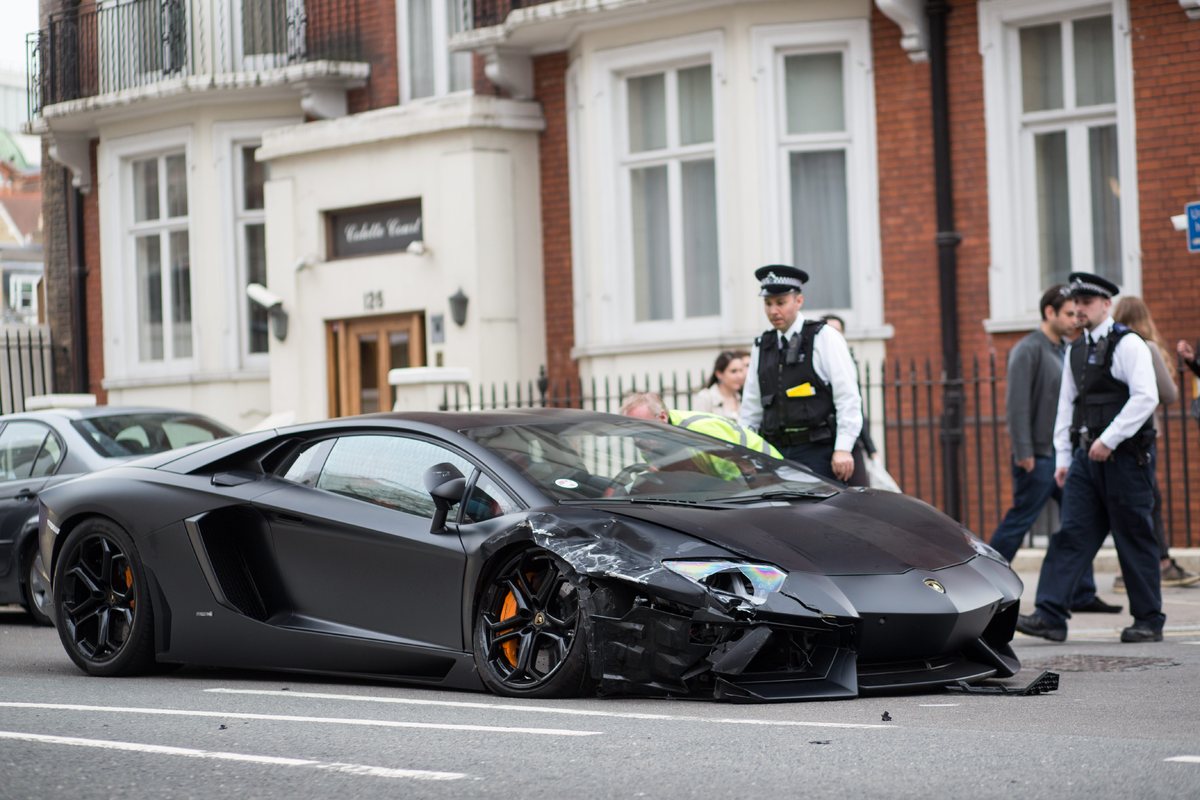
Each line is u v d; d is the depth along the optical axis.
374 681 8.16
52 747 6.07
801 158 17.44
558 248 19.41
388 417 8.24
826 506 7.66
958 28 16.58
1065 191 16.25
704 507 7.35
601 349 18.36
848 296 17.33
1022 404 11.83
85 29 23.41
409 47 20.94
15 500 12.15
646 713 6.63
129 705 7.34
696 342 17.61
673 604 6.75
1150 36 15.53
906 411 16.84
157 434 12.74
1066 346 11.91
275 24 21.77
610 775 5.32
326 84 21.23
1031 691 7.31
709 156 17.89
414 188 19.80
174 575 8.41
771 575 6.77
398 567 7.70
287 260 21.14
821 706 6.80
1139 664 8.59
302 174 20.95
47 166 25.00
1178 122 15.41
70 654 8.78
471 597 7.39
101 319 24.17
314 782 5.30
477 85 20.06
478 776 5.35
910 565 7.16
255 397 22.31
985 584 7.35
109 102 22.56
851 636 6.86
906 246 16.89
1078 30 16.12
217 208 22.25
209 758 5.79
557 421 8.34
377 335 20.52
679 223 18.12
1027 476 11.89
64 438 12.35
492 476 7.60
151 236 23.34
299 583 8.09
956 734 5.99
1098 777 5.08
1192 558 13.66
